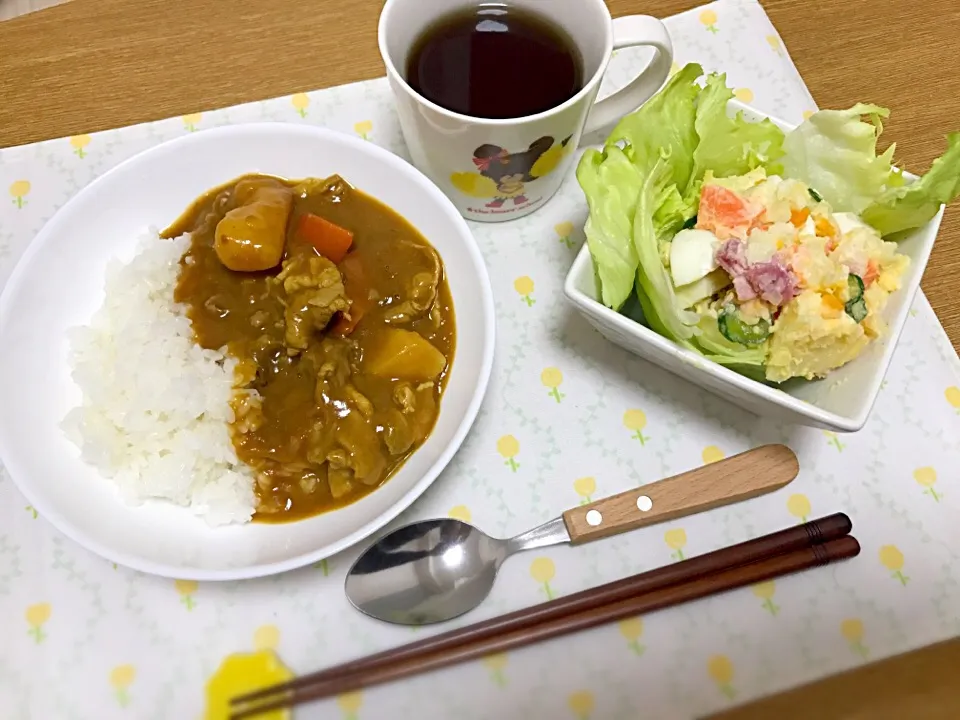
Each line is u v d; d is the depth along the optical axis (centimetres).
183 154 31
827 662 26
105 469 27
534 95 30
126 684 25
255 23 37
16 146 34
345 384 28
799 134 28
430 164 30
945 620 27
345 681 25
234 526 27
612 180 27
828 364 26
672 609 27
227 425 29
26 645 26
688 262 26
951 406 30
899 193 27
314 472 28
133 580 27
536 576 27
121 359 29
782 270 25
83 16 37
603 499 28
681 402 30
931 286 32
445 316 30
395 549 27
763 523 28
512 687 26
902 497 29
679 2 38
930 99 36
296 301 28
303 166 32
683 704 26
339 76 36
